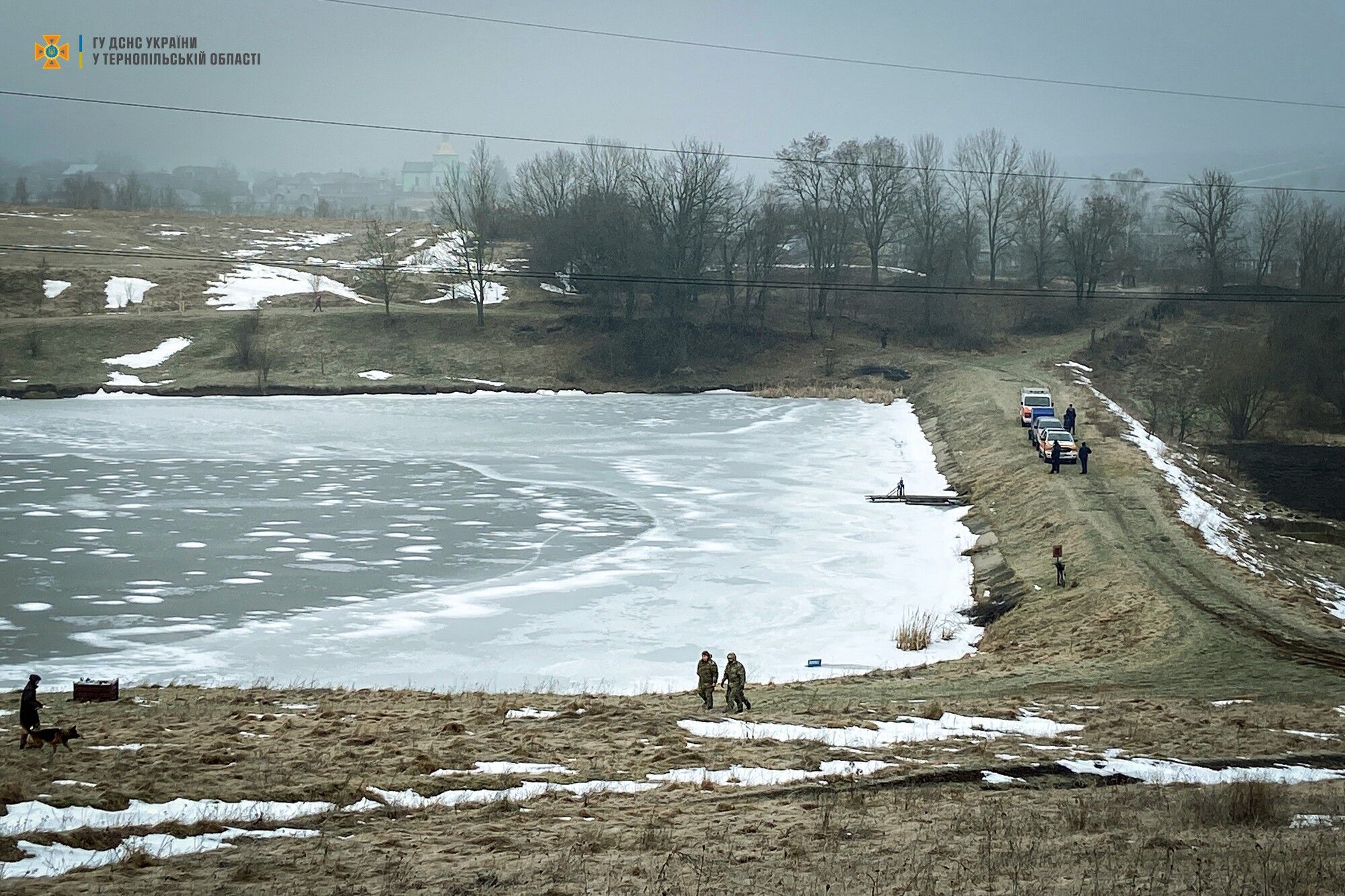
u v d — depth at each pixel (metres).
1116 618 35.44
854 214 137.62
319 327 112.81
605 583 41.53
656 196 118.94
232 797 16.75
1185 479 58.56
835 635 36.09
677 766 19.58
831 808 16.55
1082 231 127.62
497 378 106.06
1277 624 34.25
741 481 62.50
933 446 72.88
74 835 14.45
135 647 33.47
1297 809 16.27
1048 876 12.63
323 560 44.16
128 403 92.38
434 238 150.38
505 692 29.20
